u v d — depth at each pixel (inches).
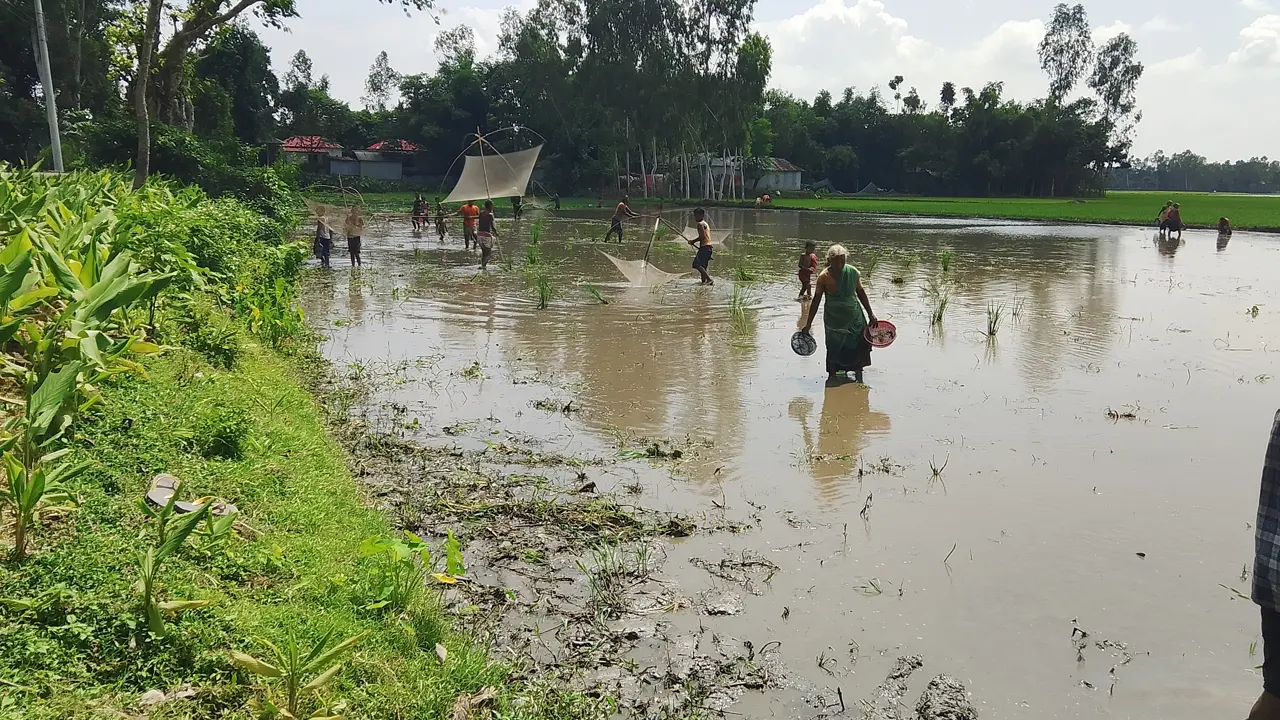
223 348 301.3
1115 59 3408.0
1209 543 215.3
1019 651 167.3
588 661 160.2
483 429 299.9
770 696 152.3
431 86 2997.0
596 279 706.8
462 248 993.5
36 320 217.2
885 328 377.7
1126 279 753.6
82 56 1560.0
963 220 1786.4
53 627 121.1
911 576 196.9
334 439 276.2
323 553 172.6
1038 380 377.4
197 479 186.1
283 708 117.9
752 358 418.3
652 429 305.0
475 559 200.8
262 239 730.2
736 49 2303.2
